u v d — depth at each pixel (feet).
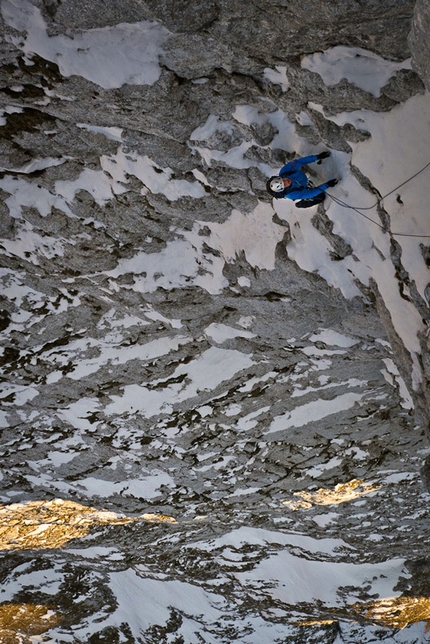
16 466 45.34
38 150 27.81
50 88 23.72
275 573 58.34
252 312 34.24
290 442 44.16
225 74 22.35
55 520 50.21
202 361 39.47
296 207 26.35
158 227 31.17
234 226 29.86
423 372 24.88
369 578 57.77
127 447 44.39
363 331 32.91
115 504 48.62
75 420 42.75
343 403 41.04
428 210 20.65
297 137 24.21
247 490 48.01
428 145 19.92
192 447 44.29
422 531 52.29
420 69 18.24
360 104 21.29
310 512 50.75
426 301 22.13
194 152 26.17
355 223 24.88
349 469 45.85
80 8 20.27
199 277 33.35
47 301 36.45
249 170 26.16
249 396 40.93
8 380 39.93
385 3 17.84
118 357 39.27
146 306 35.81
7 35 21.71
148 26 20.68
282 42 20.39
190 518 50.93
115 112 24.35
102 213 30.68
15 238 32.83
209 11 19.60
